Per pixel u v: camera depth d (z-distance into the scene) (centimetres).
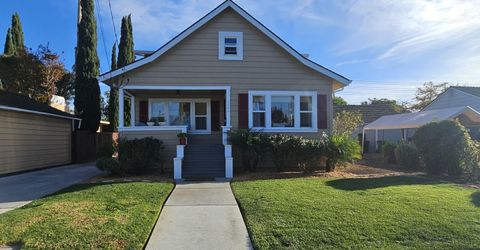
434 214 641
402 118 2366
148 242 533
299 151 1279
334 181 1035
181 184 1048
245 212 677
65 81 3111
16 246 513
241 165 1397
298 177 1166
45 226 583
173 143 1397
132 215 652
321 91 1489
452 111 2003
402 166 1532
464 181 1084
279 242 518
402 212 654
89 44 2161
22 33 2909
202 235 564
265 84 1466
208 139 1689
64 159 1856
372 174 1266
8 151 1348
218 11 1433
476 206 698
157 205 741
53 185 1070
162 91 1612
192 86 1437
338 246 501
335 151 1287
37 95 2359
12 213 677
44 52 2447
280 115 1473
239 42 1462
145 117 1698
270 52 1473
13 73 2266
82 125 2116
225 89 1456
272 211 672
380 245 504
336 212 657
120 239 530
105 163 1229
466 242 513
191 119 1703
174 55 1436
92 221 611
